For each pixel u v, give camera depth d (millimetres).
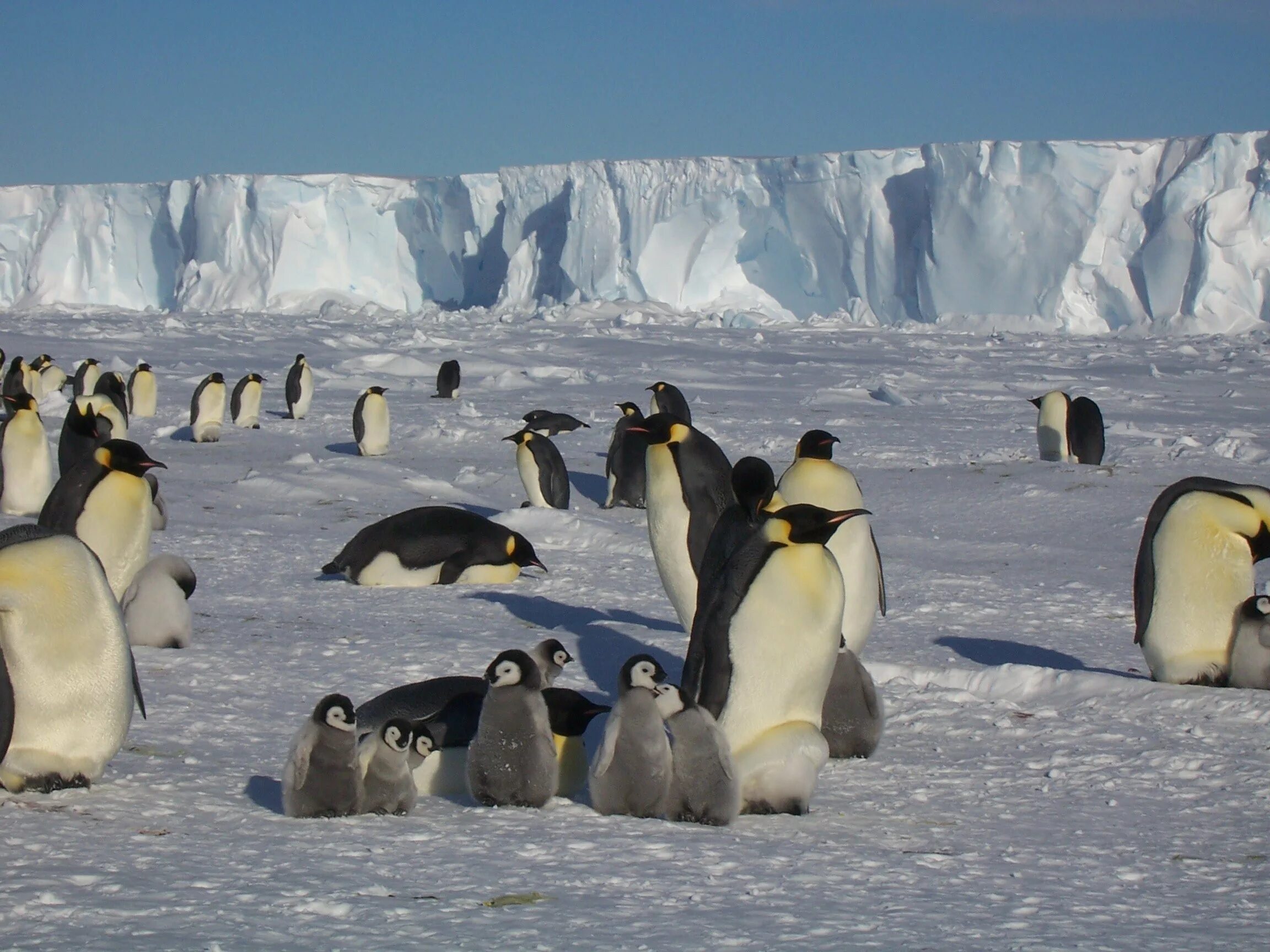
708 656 11695
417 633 18484
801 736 11422
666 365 74875
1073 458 38000
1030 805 11727
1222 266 111375
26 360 70688
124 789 11156
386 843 9875
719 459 17219
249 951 7328
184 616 17031
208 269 146625
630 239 136125
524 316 127875
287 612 19922
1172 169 116125
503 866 9312
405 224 152125
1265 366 78312
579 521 28172
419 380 67062
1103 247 117250
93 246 152250
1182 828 11055
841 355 85125
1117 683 15891
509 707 11102
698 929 7965
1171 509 15891
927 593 22609
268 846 9703
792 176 129750
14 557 10711
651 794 10844
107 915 7934
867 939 7875
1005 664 17141
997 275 119875
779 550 11508
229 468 37281
